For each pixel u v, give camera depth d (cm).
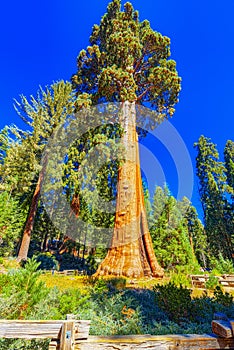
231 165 2852
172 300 485
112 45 1463
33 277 353
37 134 1753
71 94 1958
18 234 1784
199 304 486
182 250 1911
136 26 1616
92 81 1680
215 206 2675
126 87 1377
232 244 2473
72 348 179
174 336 219
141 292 671
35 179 2030
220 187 2767
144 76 1667
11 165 1950
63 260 1839
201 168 3016
